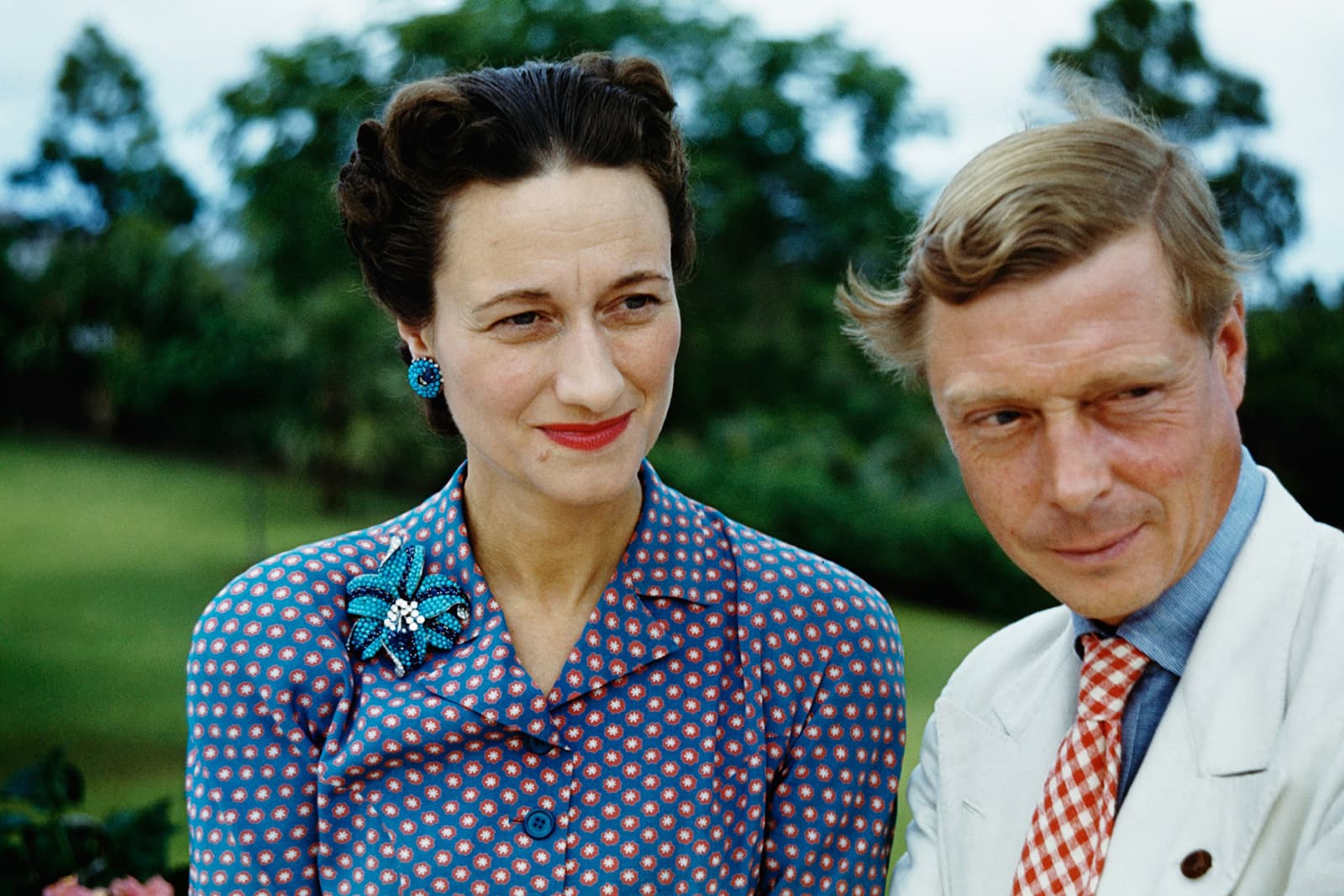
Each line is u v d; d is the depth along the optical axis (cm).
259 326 1895
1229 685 143
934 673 1145
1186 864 139
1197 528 143
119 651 1355
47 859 243
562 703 163
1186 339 137
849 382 1791
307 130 1630
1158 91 1756
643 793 162
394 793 162
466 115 154
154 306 2378
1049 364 135
